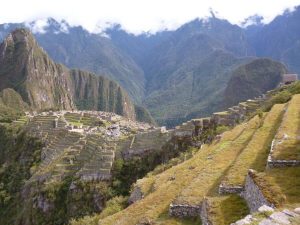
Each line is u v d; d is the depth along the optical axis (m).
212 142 69.00
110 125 180.12
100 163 107.38
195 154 64.50
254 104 112.69
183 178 45.38
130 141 115.56
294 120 45.91
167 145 107.25
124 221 38.91
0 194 149.38
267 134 45.78
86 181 104.81
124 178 104.25
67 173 115.12
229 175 33.34
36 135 174.62
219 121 102.00
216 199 30.12
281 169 29.69
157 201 40.66
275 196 23.84
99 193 98.81
